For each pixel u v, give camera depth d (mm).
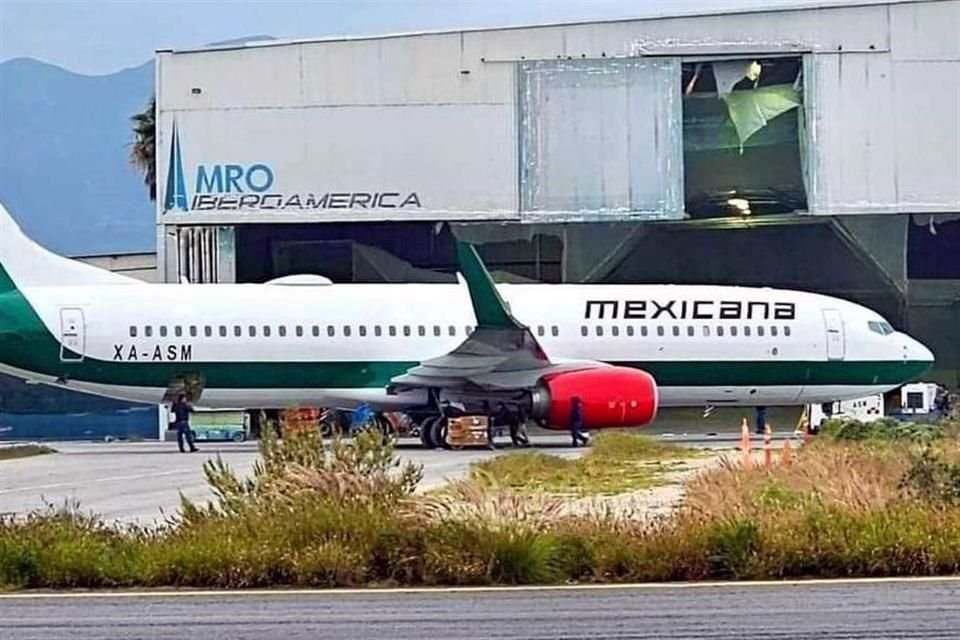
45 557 56500
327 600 51500
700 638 41812
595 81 190875
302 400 145500
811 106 190375
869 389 155375
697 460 119562
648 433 192750
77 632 44125
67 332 139375
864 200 190750
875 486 73688
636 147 191750
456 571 56125
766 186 197000
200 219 191375
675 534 58906
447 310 147625
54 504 86938
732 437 175625
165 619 46906
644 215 191750
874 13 190000
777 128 195000
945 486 72375
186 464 126000
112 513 81438
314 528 58812
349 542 57812
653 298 151125
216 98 190875
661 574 56969
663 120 191375
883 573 57688
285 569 56125
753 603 49406
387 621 46000
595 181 191750
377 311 146250
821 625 44125
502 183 191625
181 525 62250
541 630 43719
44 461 131750
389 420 153500
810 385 153875
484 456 130125
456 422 144000
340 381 145125
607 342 149000
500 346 139625
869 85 190375
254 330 143125
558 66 190875
